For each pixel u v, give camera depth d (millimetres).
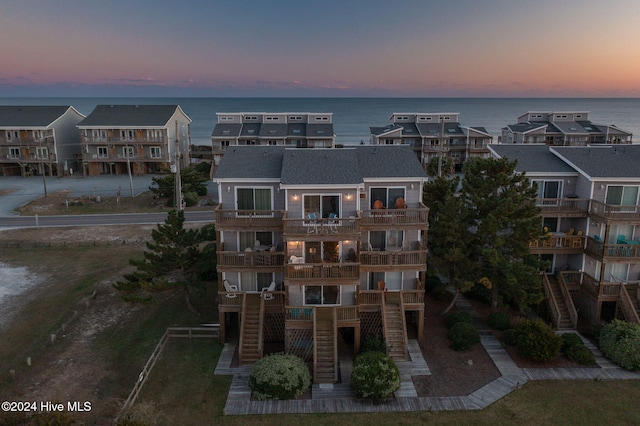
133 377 24359
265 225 26969
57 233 49469
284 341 28234
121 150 81312
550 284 31781
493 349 27281
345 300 27703
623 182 30812
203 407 21984
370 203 28297
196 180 66188
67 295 34469
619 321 27422
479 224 29875
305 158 28594
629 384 23922
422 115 91812
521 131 85688
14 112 82562
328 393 23328
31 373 24688
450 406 22141
